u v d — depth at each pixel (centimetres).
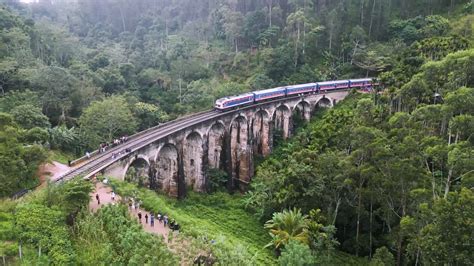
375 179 3516
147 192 4219
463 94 3453
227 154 6694
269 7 11888
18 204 3117
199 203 5584
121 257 2623
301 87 8088
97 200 3516
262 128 7519
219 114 6456
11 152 3756
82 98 6631
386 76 6078
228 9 12419
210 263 2831
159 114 7356
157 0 16538
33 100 5862
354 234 4259
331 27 10350
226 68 10756
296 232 3947
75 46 10262
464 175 2816
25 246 2719
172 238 2930
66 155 5203
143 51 12638
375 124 4741
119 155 4572
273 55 9931
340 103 8150
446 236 2423
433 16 9944
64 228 2917
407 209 3544
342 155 4184
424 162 3512
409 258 3519
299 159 4556
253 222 4975
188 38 12681
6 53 6906
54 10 17862
